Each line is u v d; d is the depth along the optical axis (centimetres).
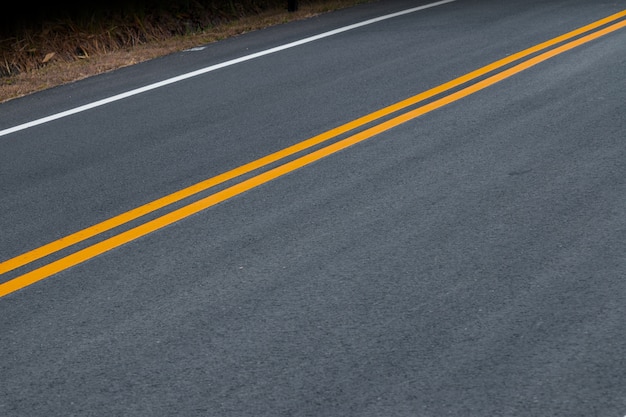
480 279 568
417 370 475
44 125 1028
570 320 511
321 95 1039
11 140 980
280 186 763
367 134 879
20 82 1259
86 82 1230
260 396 462
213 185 780
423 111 934
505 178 732
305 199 729
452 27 1352
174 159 862
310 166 805
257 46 1345
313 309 548
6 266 650
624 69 1017
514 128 852
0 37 1401
